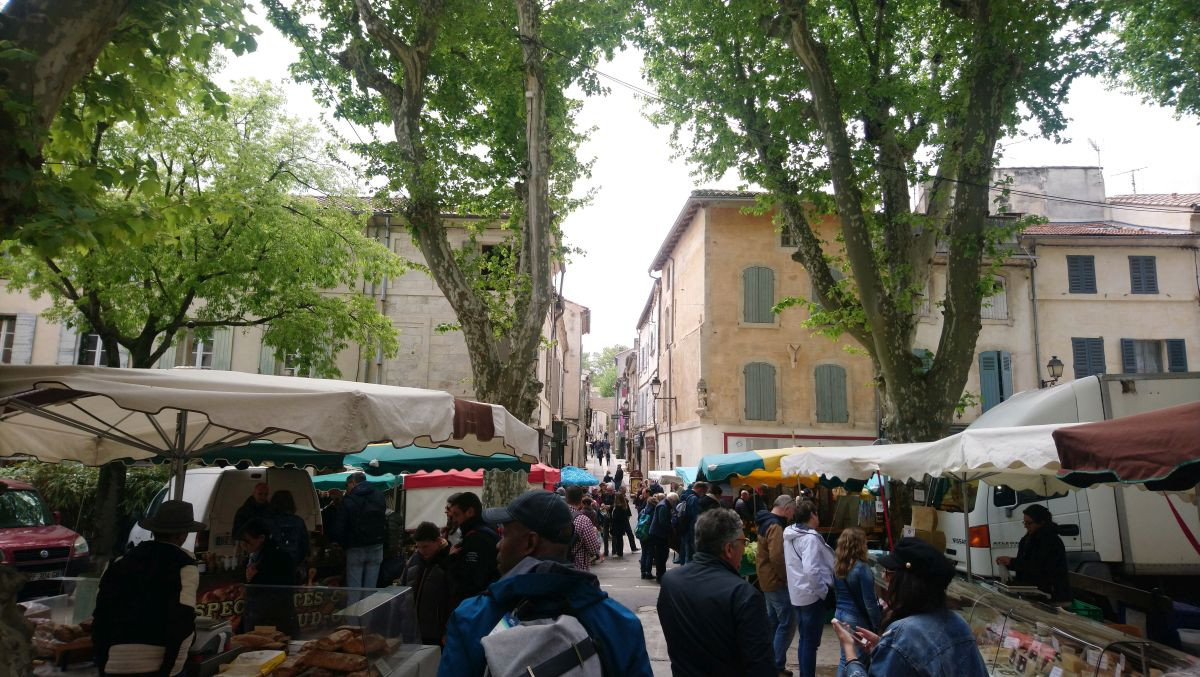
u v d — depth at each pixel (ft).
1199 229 82.64
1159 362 81.15
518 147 43.14
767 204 49.98
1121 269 82.53
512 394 36.81
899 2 44.21
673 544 46.91
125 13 15.97
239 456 30.12
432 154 39.75
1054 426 19.57
